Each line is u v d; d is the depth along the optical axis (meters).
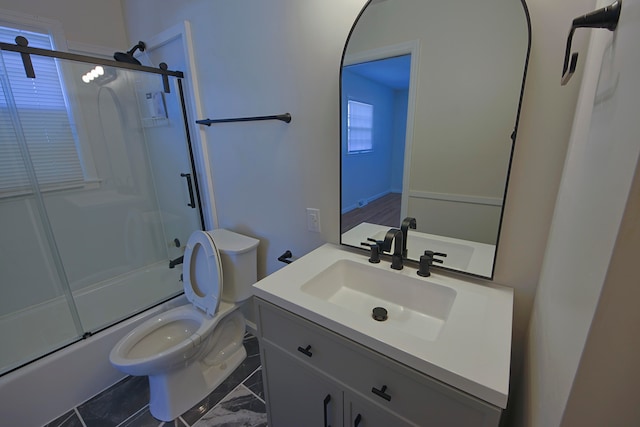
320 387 0.96
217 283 1.51
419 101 1.02
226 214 1.91
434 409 0.70
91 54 2.07
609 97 0.39
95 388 1.58
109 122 2.20
